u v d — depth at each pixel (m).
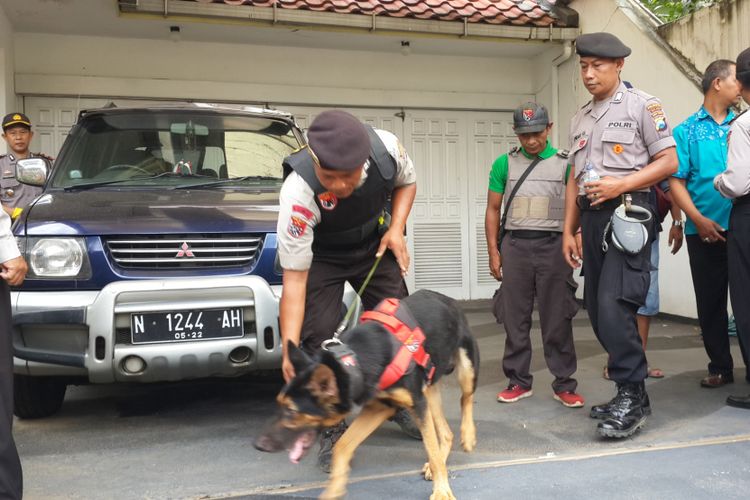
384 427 4.07
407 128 9.24
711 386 4.73
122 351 3.52
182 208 3.93
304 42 8.53
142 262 3.70
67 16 7.43
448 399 4.65
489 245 4.79
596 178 3.77
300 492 3.08
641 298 3.71
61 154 4.73
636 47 7.92
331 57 8.86
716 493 2.96
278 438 2.30
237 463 3.49
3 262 2.66
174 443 3.81
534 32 8.44
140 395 4.88
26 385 3.99
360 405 2.46
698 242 4.73
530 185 4.45
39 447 3.76
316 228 3.10
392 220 3.23
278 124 5.14
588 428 3.93
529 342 4.58
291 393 2.32
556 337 4.39
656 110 3.79
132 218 3.76
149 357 3.54
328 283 3.40
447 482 2.88
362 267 3.44
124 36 8.15
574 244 4.16
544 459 3.41
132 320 3.55
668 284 7.69
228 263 3.79
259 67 8.62
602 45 3.82
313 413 2.31
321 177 2.63
